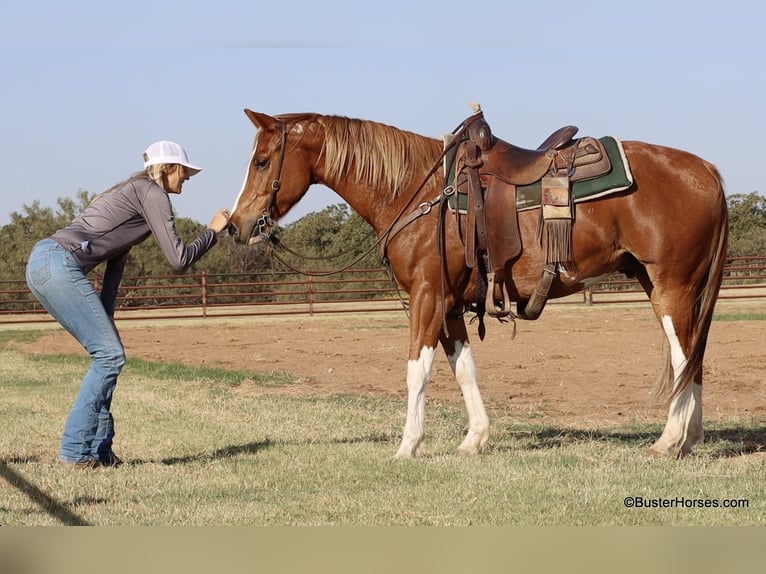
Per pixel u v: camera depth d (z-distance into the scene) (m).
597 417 10.72
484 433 8.11
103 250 7.35
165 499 6.48
